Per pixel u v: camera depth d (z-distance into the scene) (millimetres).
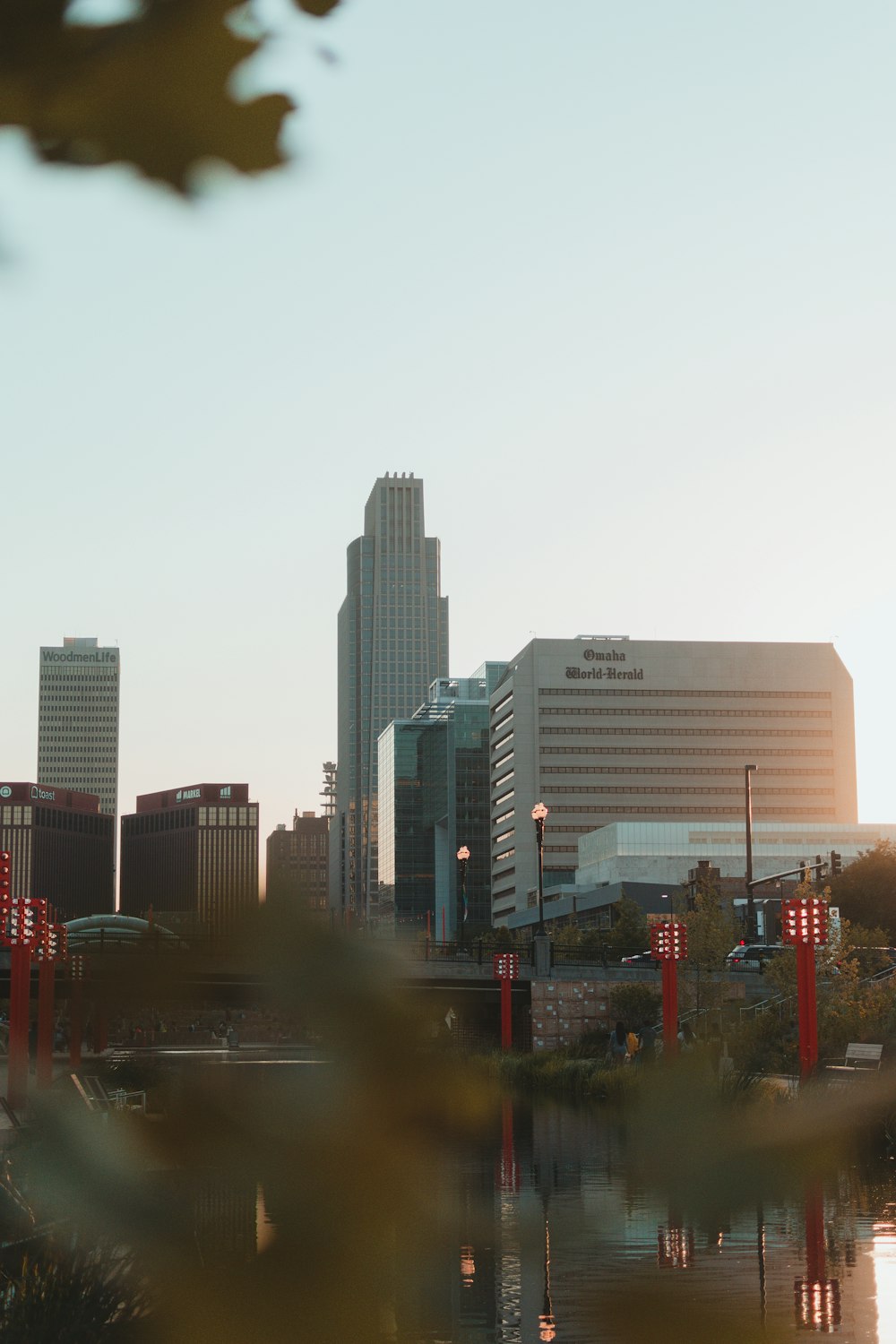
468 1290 10070
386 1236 3785
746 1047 43656
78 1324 7609
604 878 165375
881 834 175000
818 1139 17391
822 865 74875
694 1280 11664
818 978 50500
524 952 70500
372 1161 3027
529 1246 10727
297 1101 3127
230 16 1366
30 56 1330
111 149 1377
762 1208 11227
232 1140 3113
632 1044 52531
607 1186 14688
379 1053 3100
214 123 1393
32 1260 8148
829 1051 43688
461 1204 3936
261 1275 7785
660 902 140500
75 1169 7766
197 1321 7625
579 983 69000
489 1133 3104
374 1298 8156
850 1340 9898
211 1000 3242
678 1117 9695
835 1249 14938
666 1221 9992
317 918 3146
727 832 170500
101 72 1351
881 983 52562
